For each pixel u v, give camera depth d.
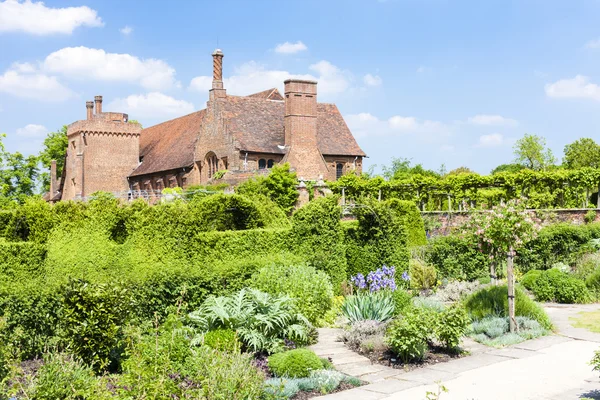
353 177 45.53
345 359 14.19
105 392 8.95
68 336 12.48
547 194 39.88
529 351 15.09
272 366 12.72
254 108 62.47
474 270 25.44
